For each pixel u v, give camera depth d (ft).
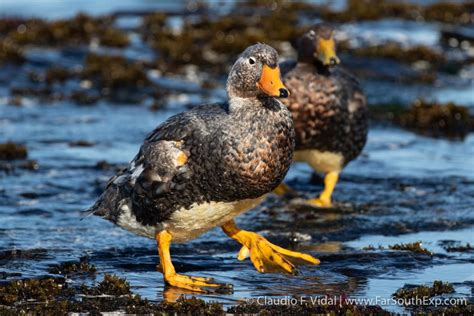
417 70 84.89
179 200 33.53
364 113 47.16
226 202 33.47
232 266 37.81
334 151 46.70
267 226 43.50
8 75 77.30
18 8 111.04
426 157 58.29
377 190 50.16
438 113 67.82
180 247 40.27
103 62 80.64
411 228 43.57
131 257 38.86
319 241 41.50
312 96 45.68
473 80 83.66
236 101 33.27
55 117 66.90
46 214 44.83
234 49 88.07
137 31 95.86
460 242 41.29
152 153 33.68
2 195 47.52
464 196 48.98
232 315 31.48
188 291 34.30
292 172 54.29
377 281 35.68
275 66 33.12
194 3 112.68
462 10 106.42
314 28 46.29
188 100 73.46
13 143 55.77
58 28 90.07
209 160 32.76
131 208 34.86
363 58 86.33
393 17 104.27
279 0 109.91
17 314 31.01
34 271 36.47
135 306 32.27
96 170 53.16
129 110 70.08
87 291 33.83
